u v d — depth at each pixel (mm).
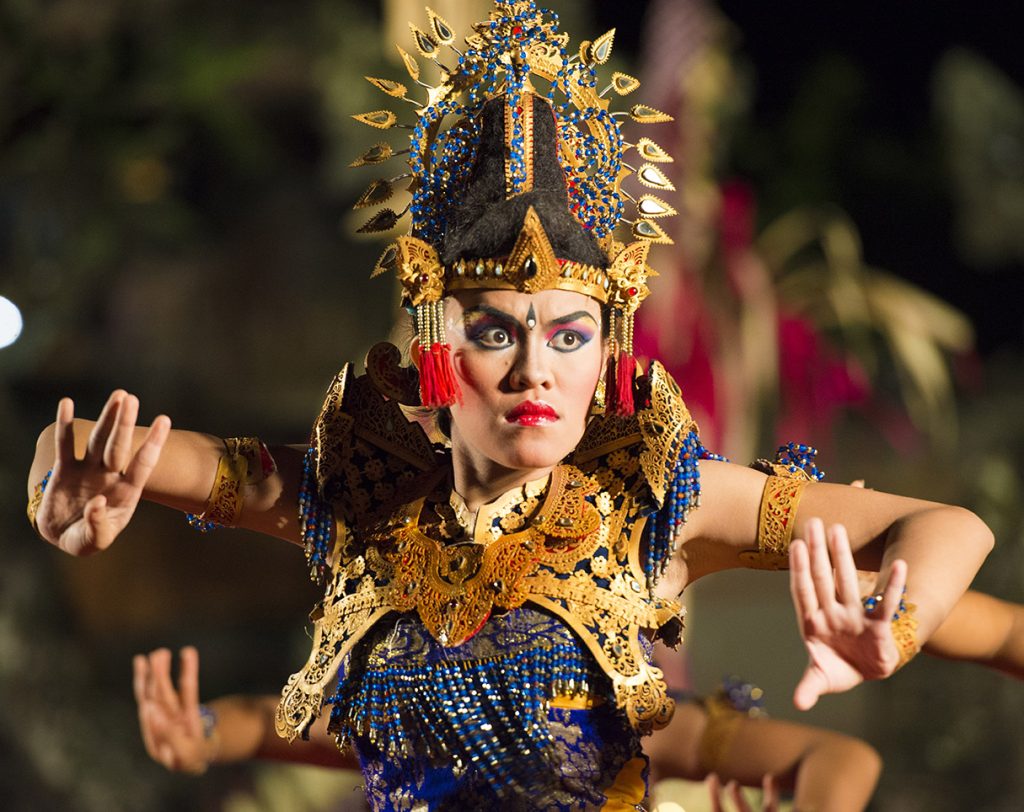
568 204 6281
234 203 24641
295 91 24109
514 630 6031
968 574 5953
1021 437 21812
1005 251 24984
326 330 24641
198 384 24219
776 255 16297
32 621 19141
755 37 27938
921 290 26594
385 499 6547
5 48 20734
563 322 6059
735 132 23234
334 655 6242
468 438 6160
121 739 18781
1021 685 16688
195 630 21641
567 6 19516
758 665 17031
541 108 6332
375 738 6172
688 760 9867
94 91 21156
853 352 16719
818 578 5527
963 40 27766
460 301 6125
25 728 18438
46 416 22875
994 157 25031
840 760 9422
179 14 22531
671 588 6434
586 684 6027
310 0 23594
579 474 6352
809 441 16047
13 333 18422
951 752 16531
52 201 21766
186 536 22172
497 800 5965
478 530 6258
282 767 16094
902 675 16875
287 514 6680
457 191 6348
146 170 22234
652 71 14414
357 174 22344
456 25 10703
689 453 6301
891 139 25641
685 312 13930
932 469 21344
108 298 23969
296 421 24266
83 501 6031
